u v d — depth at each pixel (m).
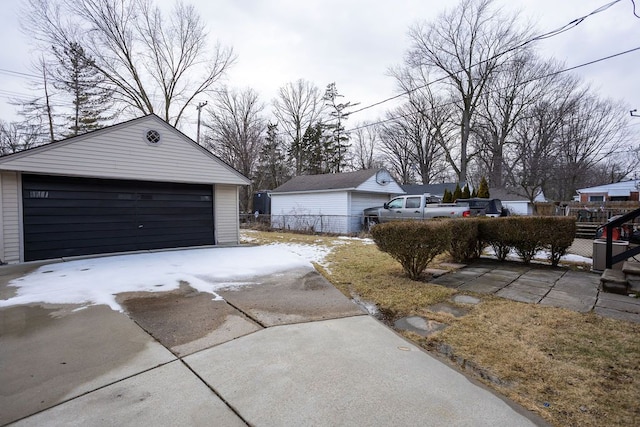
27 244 7.09
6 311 3.96
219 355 2.77
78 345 3.01
